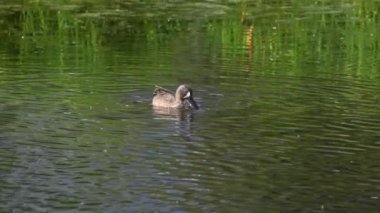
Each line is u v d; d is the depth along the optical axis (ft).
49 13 104.83
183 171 49.03
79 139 54.29
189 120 58.34
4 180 47.52
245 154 51.90
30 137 54.60
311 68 76.74
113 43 88.02
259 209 44.06
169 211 43.70
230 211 43.83
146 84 68.85
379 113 60.70
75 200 45.01
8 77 70.64
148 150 52.34
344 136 55.47
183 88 61.36
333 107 62.18
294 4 112.88
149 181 47.55
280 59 80.74
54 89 66.64
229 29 96.22
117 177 48.06
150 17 102.58
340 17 104.68
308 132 56.08
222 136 55.06
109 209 43.91
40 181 47.44
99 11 106.32
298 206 44.55
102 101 63.21
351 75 73.77
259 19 102.68
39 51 83.25
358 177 48.47
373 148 53.26
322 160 51.08
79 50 84.02
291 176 48.55
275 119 58.85
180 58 80.02
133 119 58.59
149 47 85.81
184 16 103.50
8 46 86.12
